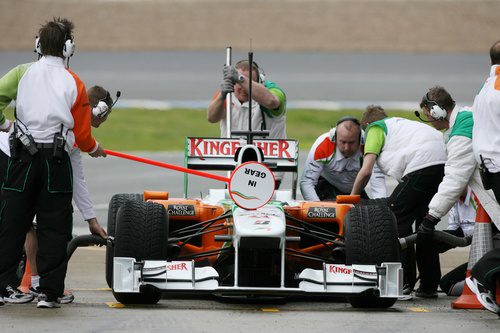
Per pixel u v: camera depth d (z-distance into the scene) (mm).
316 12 171000
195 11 170875
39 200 25000
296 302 28453
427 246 30531
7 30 165375
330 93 116438
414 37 168250
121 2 171625
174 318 23391
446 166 28703
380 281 25266
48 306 25109
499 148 25844
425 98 30688
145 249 25172
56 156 24734
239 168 25641
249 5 171375
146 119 98750
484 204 27828
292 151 30625
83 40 167500
